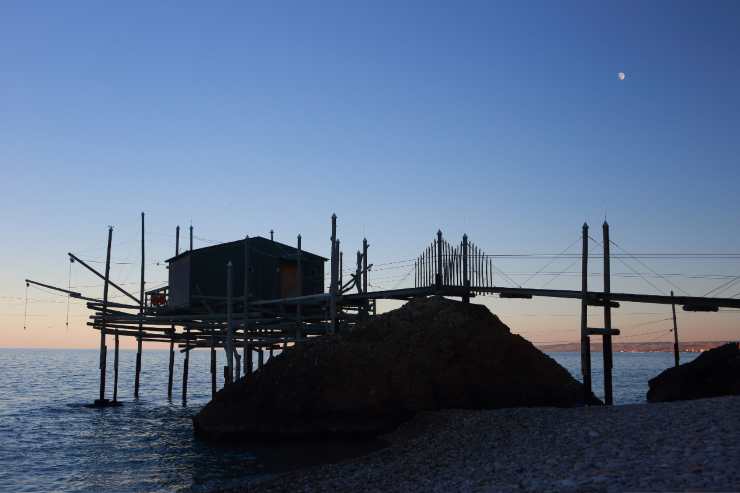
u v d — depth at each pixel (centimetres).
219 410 3288
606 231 3397
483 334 3359
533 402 3247
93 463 2820
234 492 2009
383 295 3809
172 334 5425
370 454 2366
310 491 1828
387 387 3114
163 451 3028
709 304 3059
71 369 14338
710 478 1191
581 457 1602
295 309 4788
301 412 3111
